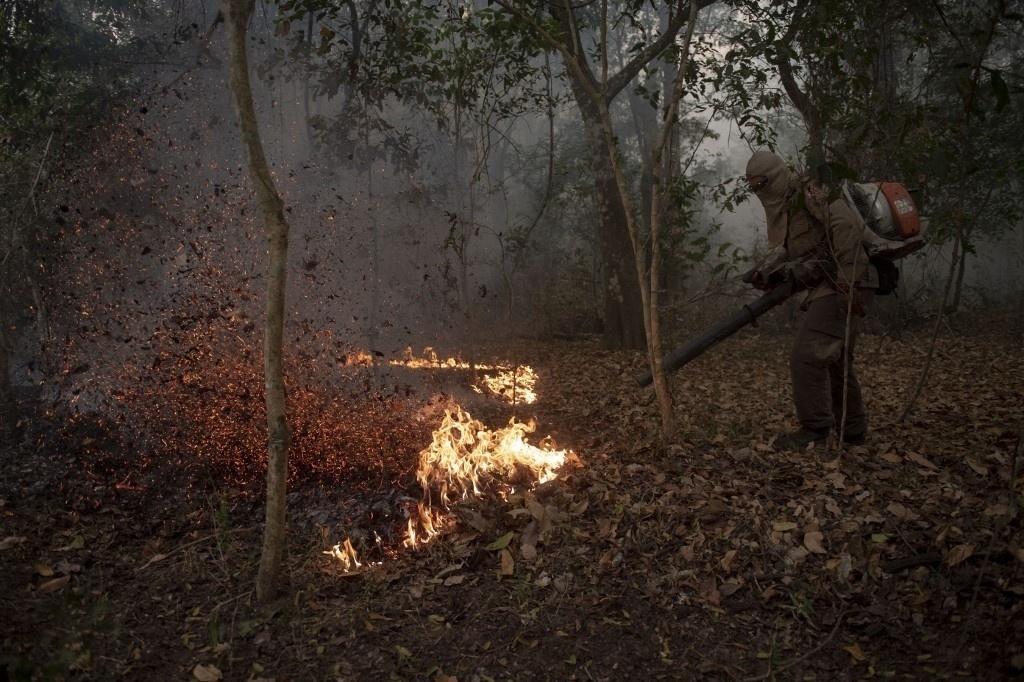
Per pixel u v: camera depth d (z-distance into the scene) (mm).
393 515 3885
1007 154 11133
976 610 2854
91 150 7051
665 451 4461
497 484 4172
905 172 4941
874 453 4523
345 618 3062
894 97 8578
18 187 6672
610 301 11695
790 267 4355
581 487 4047
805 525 3490
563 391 7840
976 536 3252
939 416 5730
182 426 4777
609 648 2875
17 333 6516
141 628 3002
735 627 2953
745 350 10859
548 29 5445
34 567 3383
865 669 2697
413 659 2830
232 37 2936
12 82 7699
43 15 8688
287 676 2738
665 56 8164
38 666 2562
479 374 8617
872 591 3053
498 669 2775
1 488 4387
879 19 7250
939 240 6520
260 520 3980
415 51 9023
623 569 3289
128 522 3988
